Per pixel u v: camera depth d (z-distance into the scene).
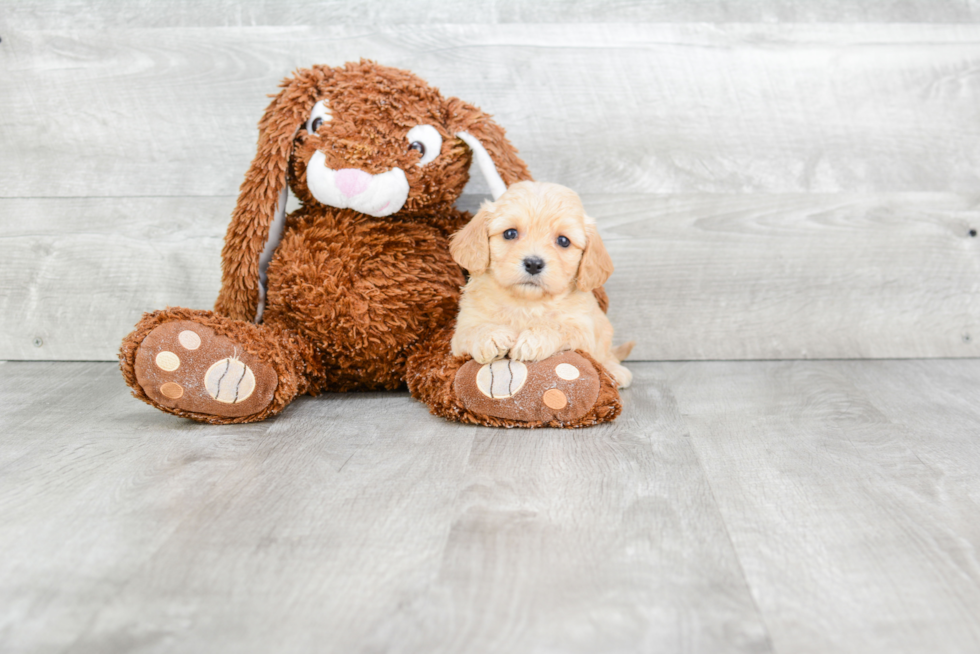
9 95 1.82
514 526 1.03
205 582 0.89
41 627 0.81
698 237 1.89
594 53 1.83
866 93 1.86
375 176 1.47
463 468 1.22
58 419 1.46
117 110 1.83
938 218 1.90
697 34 1.83
